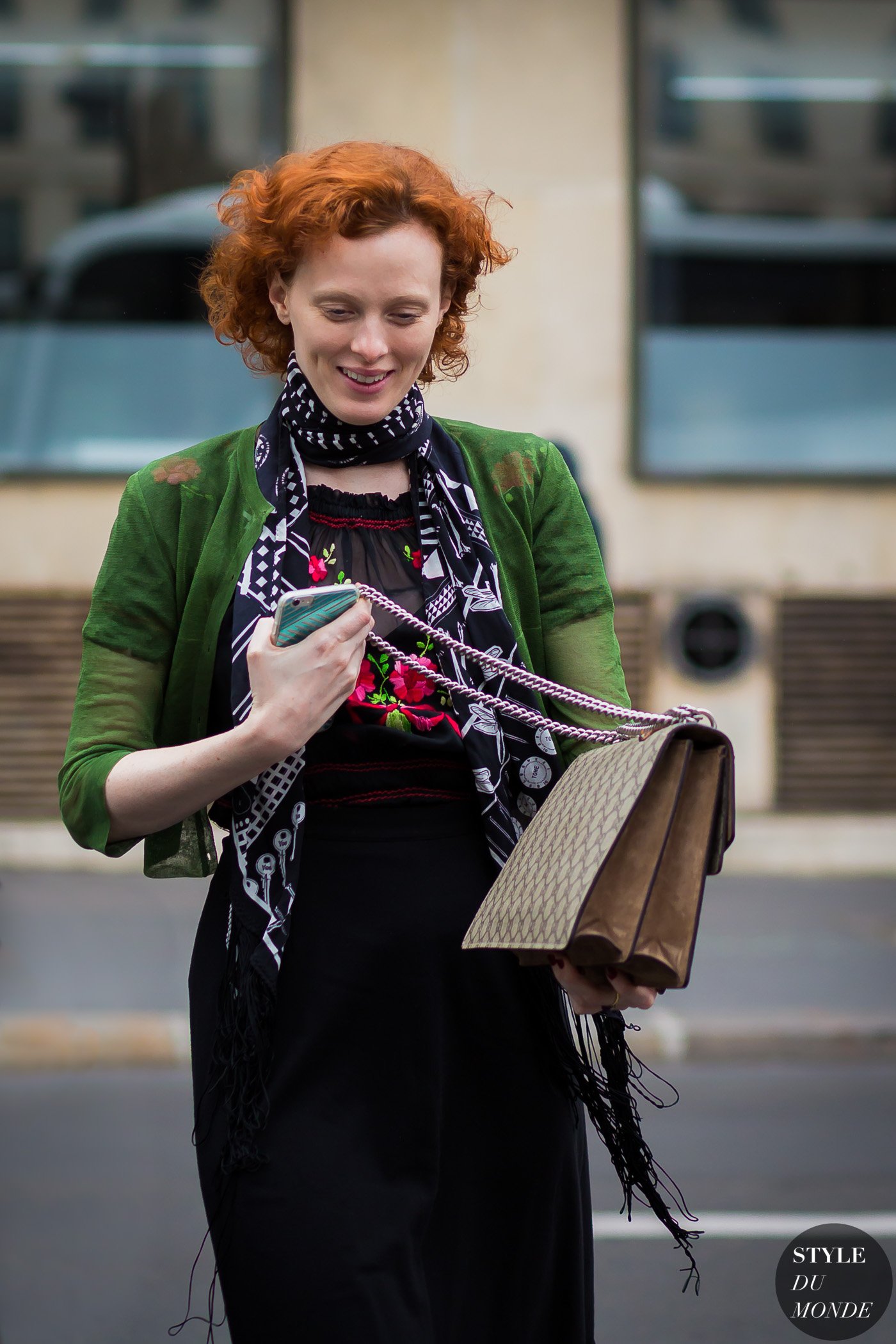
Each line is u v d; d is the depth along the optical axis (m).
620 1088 3.64
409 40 16.05
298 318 3.46
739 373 16.75
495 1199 3.61
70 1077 10.58
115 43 16.19
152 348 16.47
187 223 16.34
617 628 16.62
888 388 16.88
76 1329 6.55
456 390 16.39
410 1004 3.47
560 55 16.20
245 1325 3.35
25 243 16.36
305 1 16.03
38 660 16.30
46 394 16.44
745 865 16.20
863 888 15.47
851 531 16.77
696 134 16.55
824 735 16.73
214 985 3.52
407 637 3.55
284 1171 3.35
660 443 16.70
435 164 3.51
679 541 16.66
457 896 3.51
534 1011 3.59
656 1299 7.08
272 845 3.43
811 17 16.55
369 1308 3.27
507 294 16.36
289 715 3.21
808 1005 11.35
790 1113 9.86
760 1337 6.66
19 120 16.27
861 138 16.69
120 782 3.36
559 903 3.13
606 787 3.25
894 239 16.80
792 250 16.72
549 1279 3.66
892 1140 9.32
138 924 13.39
